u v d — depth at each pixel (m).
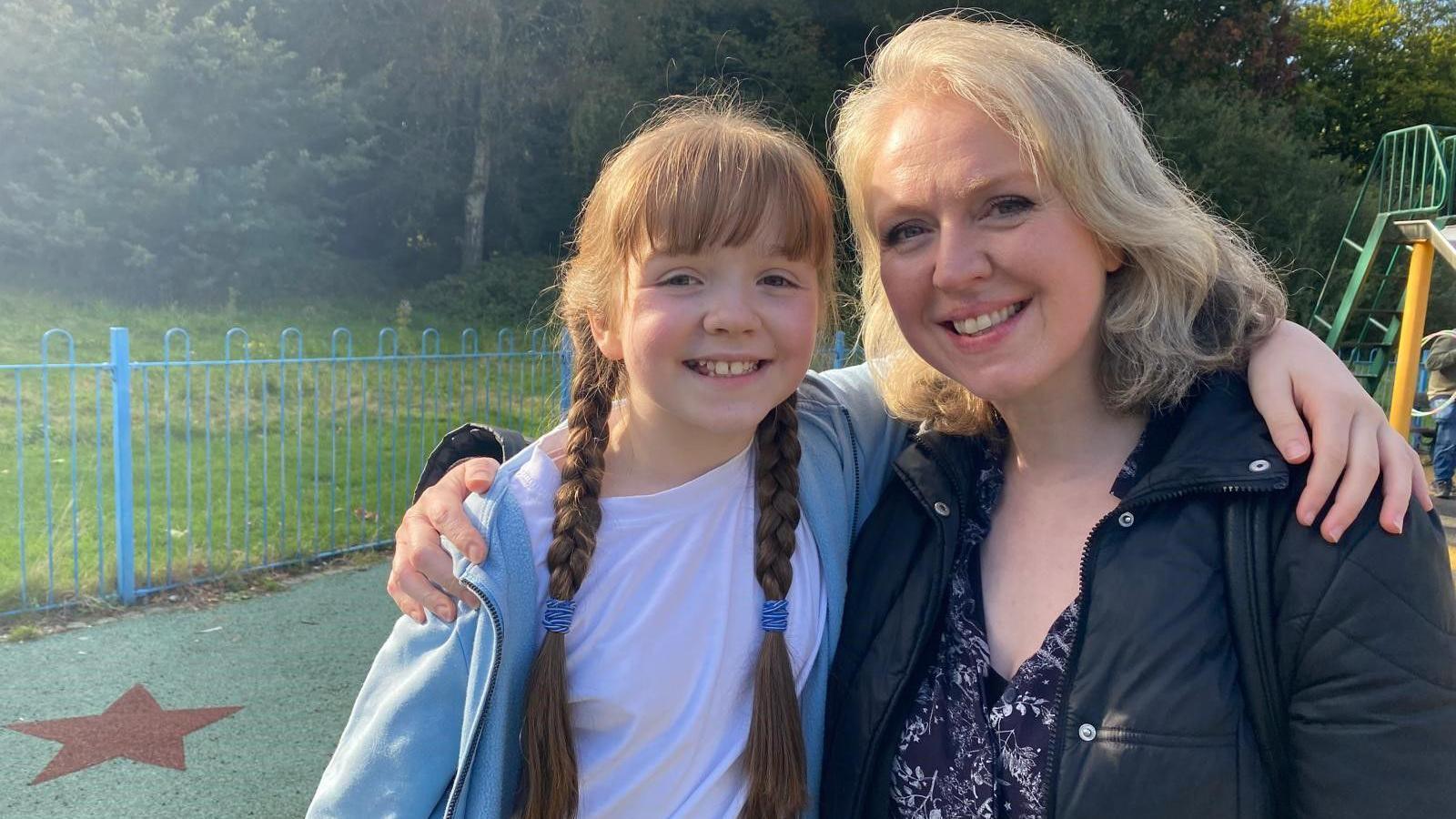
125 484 5.33
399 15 20.11
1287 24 19.22
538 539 1.37
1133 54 17.77
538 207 22.41
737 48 17.09
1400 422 5.80
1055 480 1.38
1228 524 1.16
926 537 1.46
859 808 1.39
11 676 4.45
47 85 16.48
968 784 1.28
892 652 1.40
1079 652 1.21
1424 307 5.73
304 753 3.84
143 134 16.83
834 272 1.49
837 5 17.16
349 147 19.59
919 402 1.56
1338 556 1.07
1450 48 23.77
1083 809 1.16
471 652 1.31
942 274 1.25
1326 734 1.06
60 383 9.52
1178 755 1.11
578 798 1.34
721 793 1.37
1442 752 1.02
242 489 7.52
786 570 1.43
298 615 5.33
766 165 1.30
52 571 5.20
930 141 1.25
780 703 1.37
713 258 1.29
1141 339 1.28
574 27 19.06
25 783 3.57
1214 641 1.14
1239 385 1.28
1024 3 16.77
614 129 17.55
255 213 18.30
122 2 17.66
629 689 1.34
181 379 10.37
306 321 16.56
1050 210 1.22
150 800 3.49
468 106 20.94
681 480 1.43
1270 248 15.47
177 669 4.59
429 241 22.70
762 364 1.33
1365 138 23.89
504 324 18.62
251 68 18.33
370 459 8.48
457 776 1.27
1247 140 16.17
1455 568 5.41
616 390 1.48
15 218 15.95
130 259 16.38
